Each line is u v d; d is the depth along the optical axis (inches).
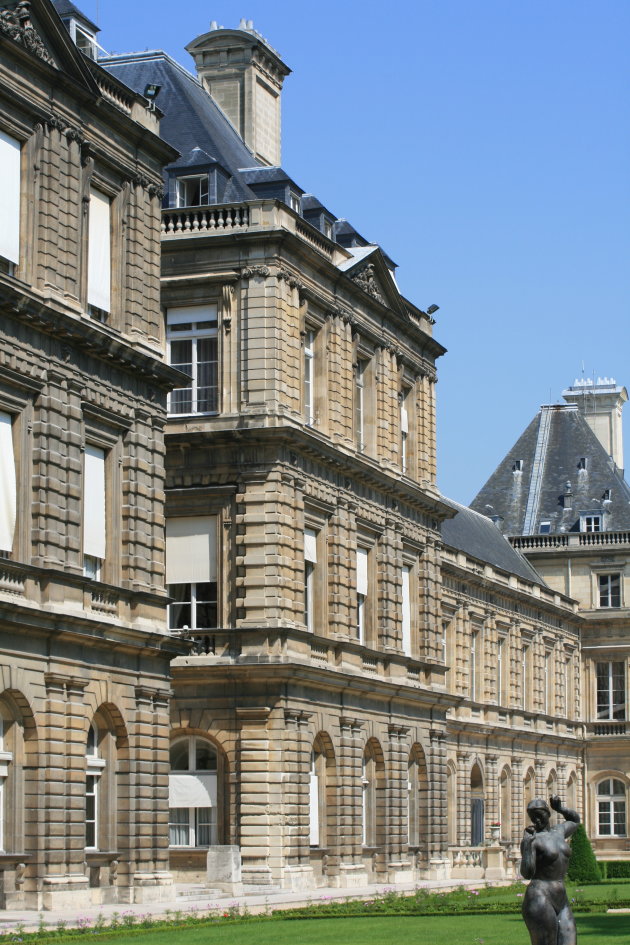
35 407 1844.2
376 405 2901.1
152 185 2146.9
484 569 3905.0
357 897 2372.0
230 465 2506.2
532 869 1206.9
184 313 2578.7
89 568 1966.0
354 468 2731.3
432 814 3038.9
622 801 4606.3
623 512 4857.3
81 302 1959.9
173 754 2493.8
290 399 2549.2
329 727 2608.3
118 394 2014.0
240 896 2231.8
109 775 1964.8
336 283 2743.6
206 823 2461.9
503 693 4018.2
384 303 2962.6
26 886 1775.3
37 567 1801.2
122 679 1978.3
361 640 2817.4
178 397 2566.4
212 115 2970.0
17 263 1850.4
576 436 5093.5
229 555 2493.8
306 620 2615.7
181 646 2087.8
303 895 2279.8
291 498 2519.7
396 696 2869.1
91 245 2016.5
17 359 1806.1
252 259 2539.4
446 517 3191.4
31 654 1788.9
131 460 2032.5
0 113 1823.3
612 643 4685.0
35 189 1878.7
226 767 2452.0
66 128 1940.2
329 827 2608.3
